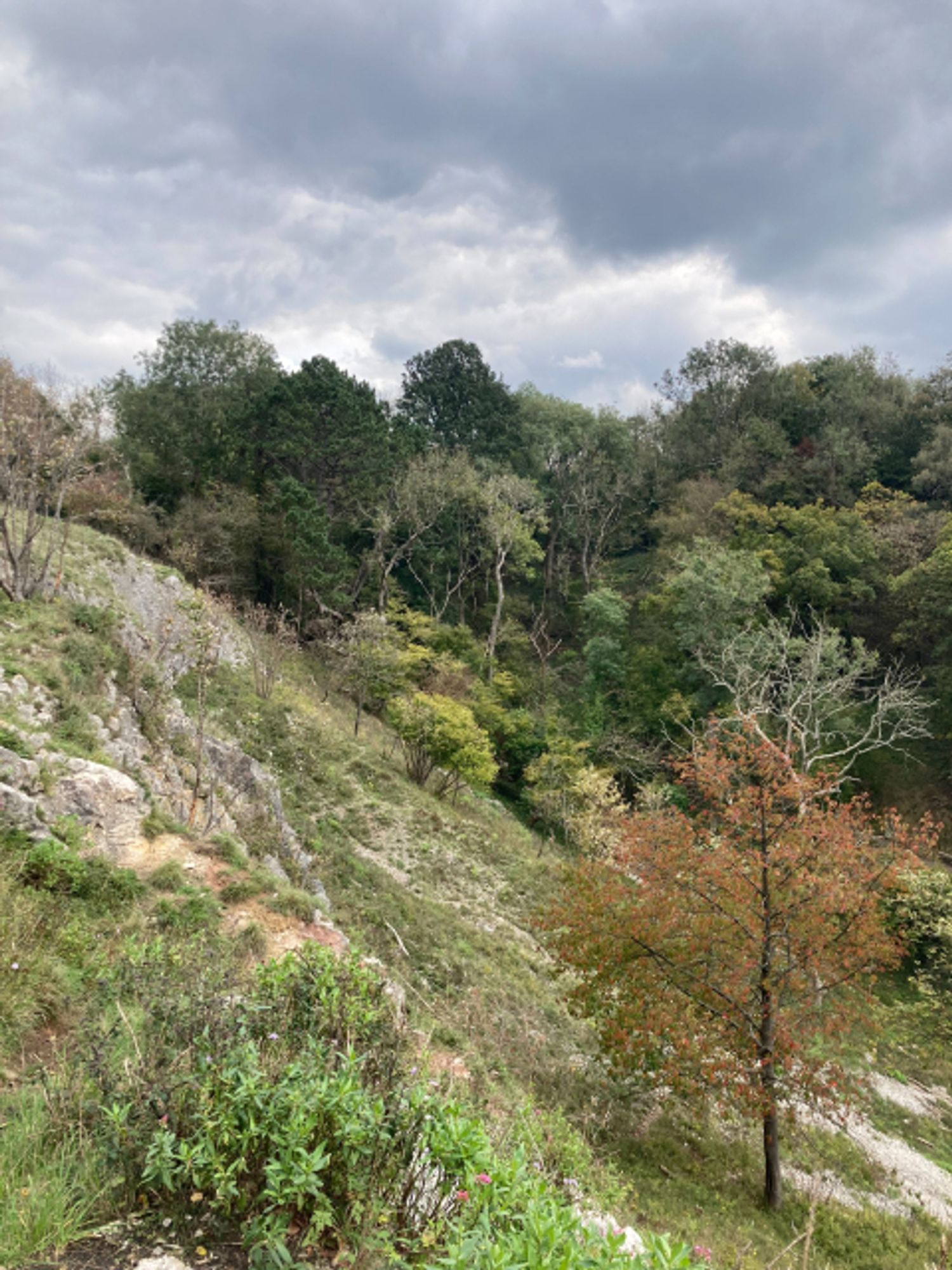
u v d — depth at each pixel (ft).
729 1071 36.60
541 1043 40.63
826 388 177.27
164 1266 10.50
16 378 52.13
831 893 38.55
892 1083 60.08
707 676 111.86
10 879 23.38
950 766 106.52
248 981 18.20
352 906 45.27
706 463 177.17
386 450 124.57
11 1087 14.83
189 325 131.34
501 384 175.32
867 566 122.21
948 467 136.77
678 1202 32.17
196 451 122.72
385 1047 15.47
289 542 112.88
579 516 167.53
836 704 97.25
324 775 69.00
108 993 17.72
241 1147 11.65
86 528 75.25
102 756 35.12
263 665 84.64
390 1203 11.74
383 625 100.17
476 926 54.60
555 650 151.94
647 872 42.34
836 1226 35.42
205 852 32.27
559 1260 9.30
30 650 40.60
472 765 82.89
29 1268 10.22
